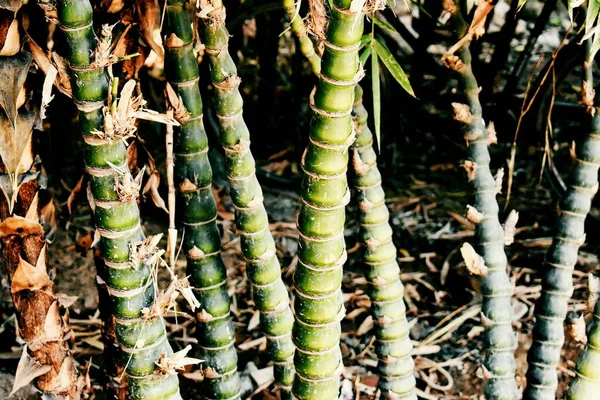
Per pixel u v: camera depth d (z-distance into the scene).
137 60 1.58
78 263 3.05
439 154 3.81
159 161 3.39
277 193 3.60
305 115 3.83
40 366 1.59
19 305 1.56
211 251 1.60
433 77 3.94
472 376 2.49
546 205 3.39
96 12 1.53
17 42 1.37
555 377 1.75
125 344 1.43
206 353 1.66
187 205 1.57
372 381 2.45
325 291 1.39
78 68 1.29
